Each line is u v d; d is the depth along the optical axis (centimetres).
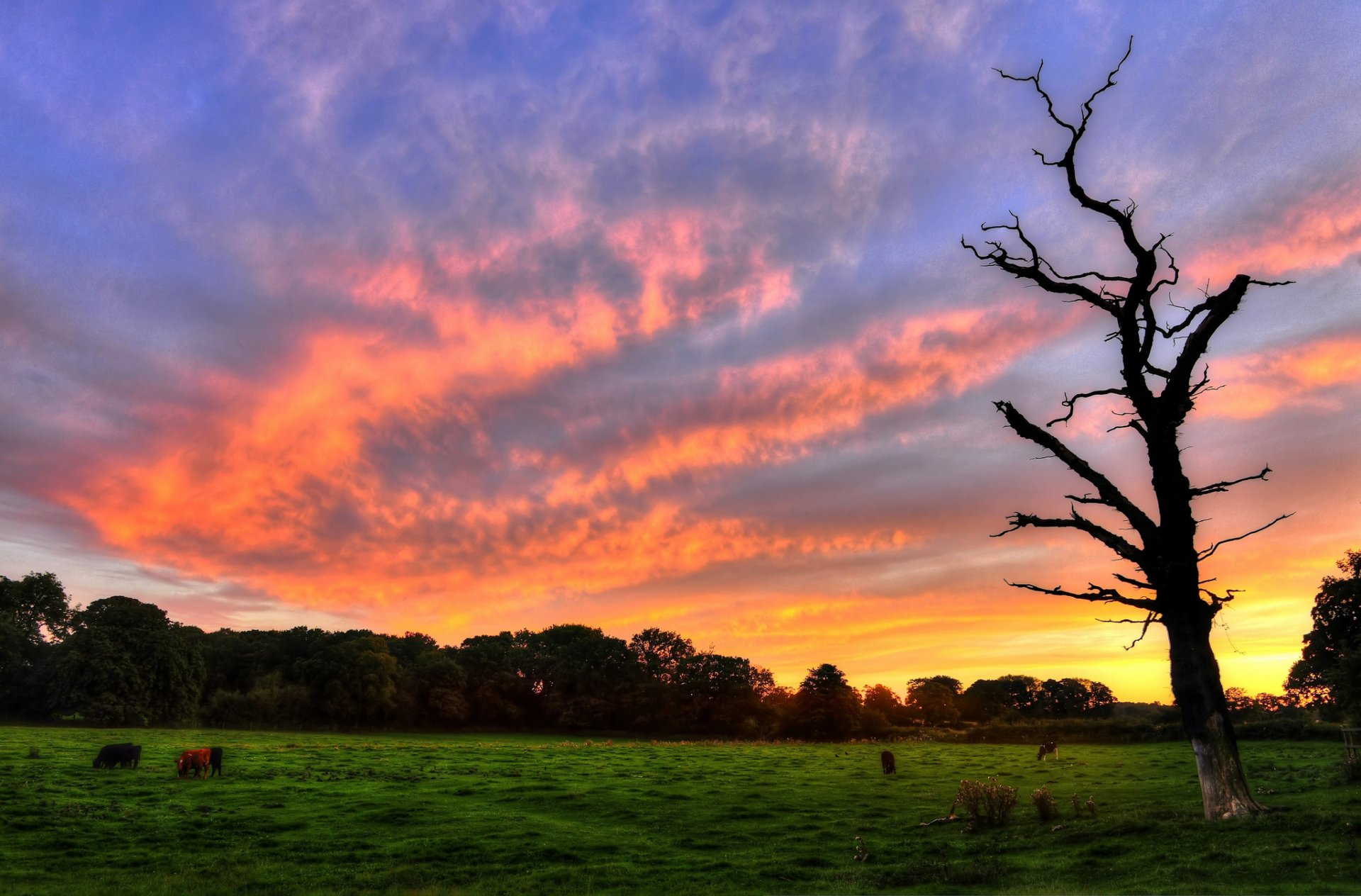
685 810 3228
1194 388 2495
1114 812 2725
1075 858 1942
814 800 3484
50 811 2978
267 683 10625
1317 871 1552
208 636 12000
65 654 8694
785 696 12181
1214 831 1958
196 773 3962
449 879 2170
